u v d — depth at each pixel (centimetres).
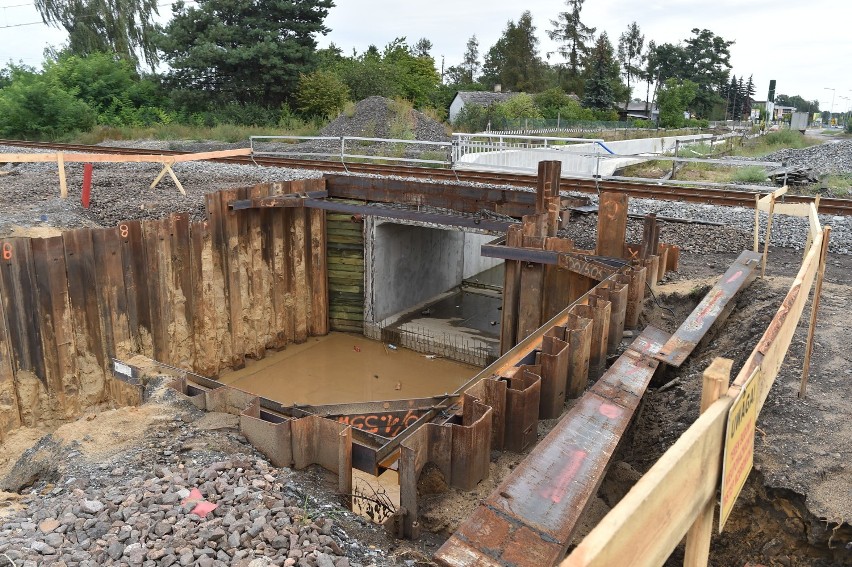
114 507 605
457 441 701
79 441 774
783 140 4734
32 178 1998
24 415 1160
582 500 552
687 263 1398
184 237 1452
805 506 535
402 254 2005
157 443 760
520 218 1561
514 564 484
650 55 10894
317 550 551
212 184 2009
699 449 249
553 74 8456
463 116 4409
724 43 11138
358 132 3575
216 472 673
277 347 1800
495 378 788
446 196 1661
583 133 4669
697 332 933
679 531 248
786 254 1391
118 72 4925
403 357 1791
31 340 1153
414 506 659
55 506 621
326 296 1933
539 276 1340
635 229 1577
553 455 610
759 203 1173
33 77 4722
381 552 602
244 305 1680
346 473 713
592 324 936
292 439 742
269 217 1712
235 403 848
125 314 1326
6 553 519
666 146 4531
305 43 4928
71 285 1210
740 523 573
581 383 912
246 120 4503
